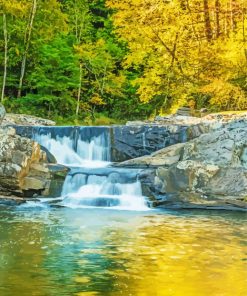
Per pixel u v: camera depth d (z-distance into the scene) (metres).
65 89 33.16
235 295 7.70
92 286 8.02
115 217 14.15
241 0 27.97
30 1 33.97
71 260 9.48
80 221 13.38
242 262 9.47
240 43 26.19
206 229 12.55
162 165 18.08
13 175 16.78
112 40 37.44
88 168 17.83
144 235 11.74
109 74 34.88
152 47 31.31
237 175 16.91
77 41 36.34
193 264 9.32
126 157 20.59
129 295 7.63
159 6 29.88
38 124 24.06
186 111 27.88
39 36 34.19
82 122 30.83
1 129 18.17
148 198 16.66
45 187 17.27
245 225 13.14
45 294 7.63
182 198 16.36
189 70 29.50
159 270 8.91
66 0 39.53
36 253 9.94
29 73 34.28
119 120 33.47
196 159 17.75
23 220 13.41
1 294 7.60
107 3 31.97
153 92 31.09
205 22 29.45
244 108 27.05
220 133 18.06
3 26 32.88
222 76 27.11
